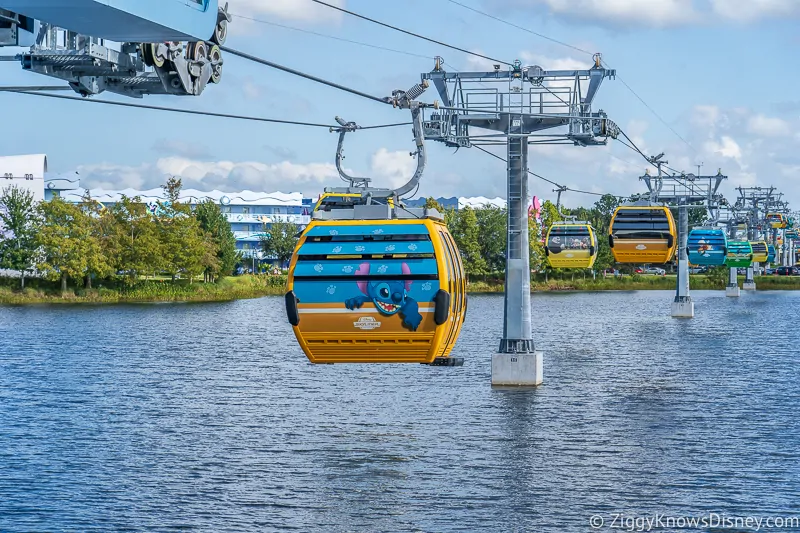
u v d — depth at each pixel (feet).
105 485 107.14
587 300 534.37
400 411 152.56
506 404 156.46
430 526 92.58
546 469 112.98
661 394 168.45
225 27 71.82
